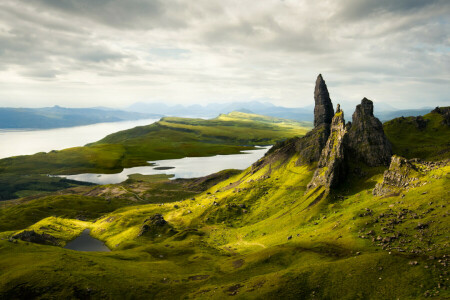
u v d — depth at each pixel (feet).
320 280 250.98
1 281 301.22
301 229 439.63
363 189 510.58
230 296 261.03
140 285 308.81
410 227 291.17
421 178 385.70
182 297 283.18
